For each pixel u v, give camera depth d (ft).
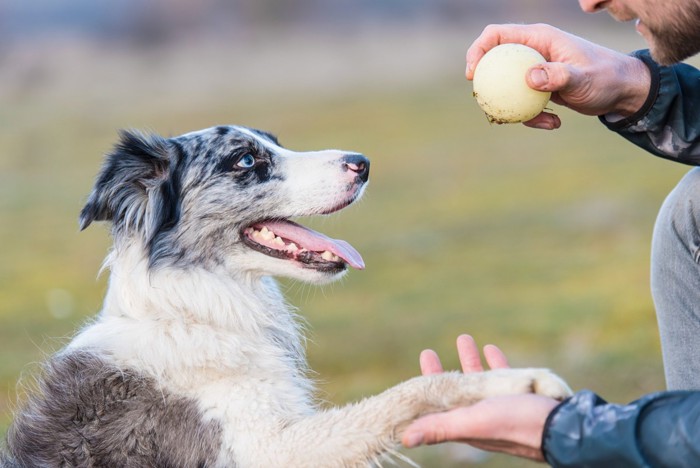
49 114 126.72
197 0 189.16
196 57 170.40
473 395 12.52
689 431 9.71
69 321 41.73
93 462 14.92
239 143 17.49
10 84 147.84
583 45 13.34
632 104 13.48
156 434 15.03
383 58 163.12
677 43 11.78
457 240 54.80
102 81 150.92
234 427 14.92
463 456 23.25
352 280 47.14
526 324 36.47
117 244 16.94
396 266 49.83
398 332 37.06
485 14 179.63
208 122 114.73
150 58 169.37
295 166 17.66
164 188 17.03
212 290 16.65
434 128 105.40
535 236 53.93
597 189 65.57
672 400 10.09
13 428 15.75
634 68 13.39
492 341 34.76
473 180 74.79
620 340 32.48
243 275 17.39
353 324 38.88
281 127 110.73
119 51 172.76
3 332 39.99
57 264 54.75
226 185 17.20
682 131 13.39
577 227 54.85
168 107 129.08
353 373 32.63
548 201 63.62
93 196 16.79
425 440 10.79
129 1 184.96
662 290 14.32
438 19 185.78
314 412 15.58
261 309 17.19
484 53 13.82
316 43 176.96
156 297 16.30
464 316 38.81
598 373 28.91
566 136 94.02
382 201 69.10
